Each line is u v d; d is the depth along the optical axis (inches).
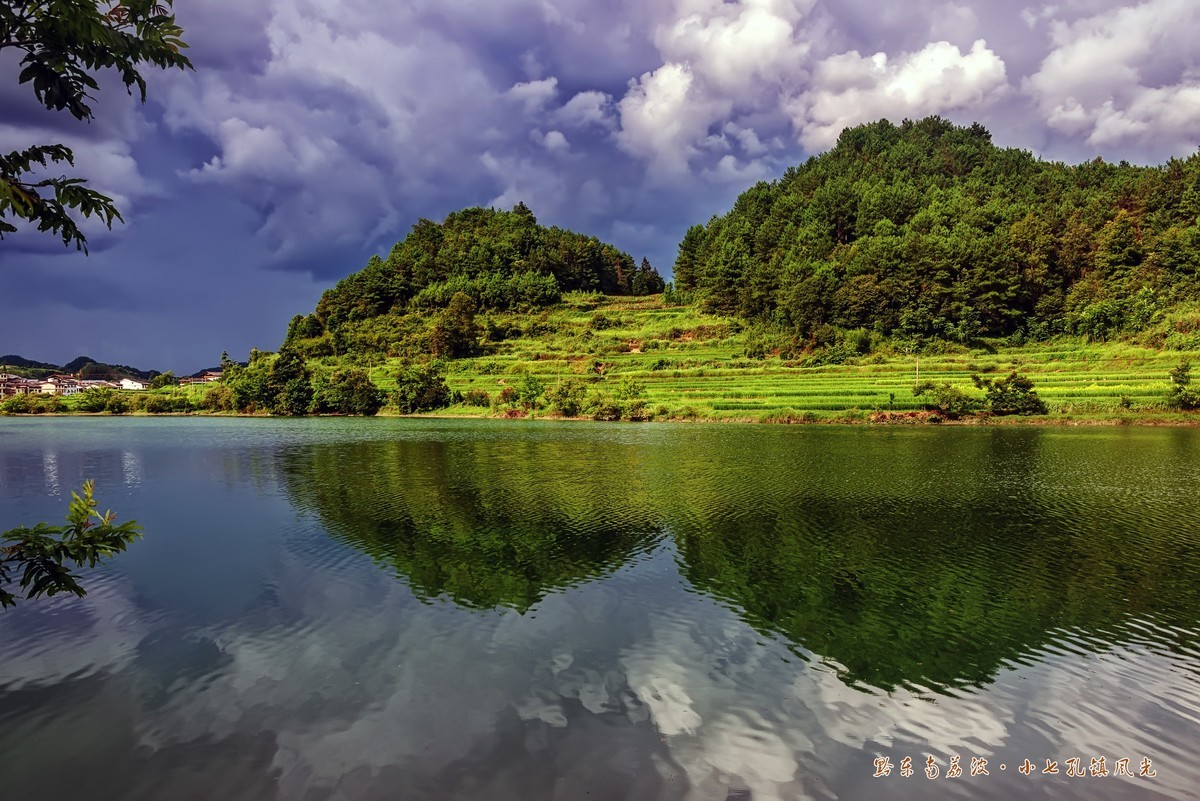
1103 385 3629.4
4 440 2711.6
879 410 3595.0
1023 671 581.6
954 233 6904.5
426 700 522.9
